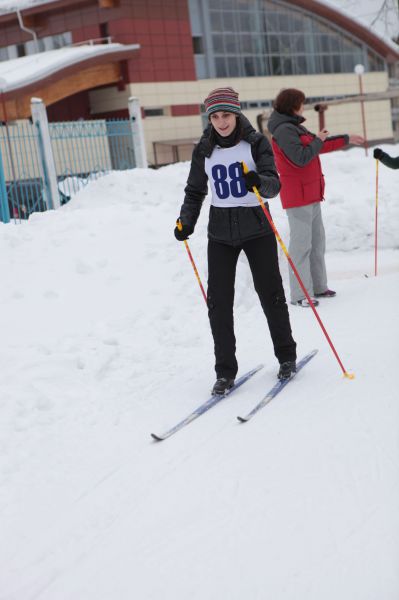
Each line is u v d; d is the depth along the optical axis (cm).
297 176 616
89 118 2731
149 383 464
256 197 431
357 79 3200
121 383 462
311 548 257
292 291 643
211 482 319
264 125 2183
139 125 1905
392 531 261
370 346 496
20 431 389
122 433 387
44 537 286
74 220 807
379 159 675
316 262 658
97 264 689
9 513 307
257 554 258
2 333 546
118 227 785
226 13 2803
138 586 247
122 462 349
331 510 281
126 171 1495
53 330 553
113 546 274
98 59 2394
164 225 796
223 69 2806
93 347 512
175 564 258
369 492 292
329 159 1412
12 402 418
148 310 601
